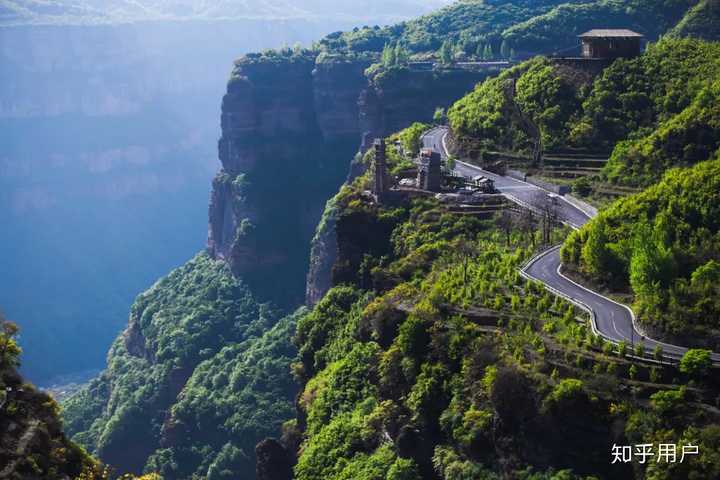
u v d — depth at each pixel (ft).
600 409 393.09
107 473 419.74
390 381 504.02
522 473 403.34
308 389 614.75
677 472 356.79
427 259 595.47
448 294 509.76
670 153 638.94
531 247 566.36
